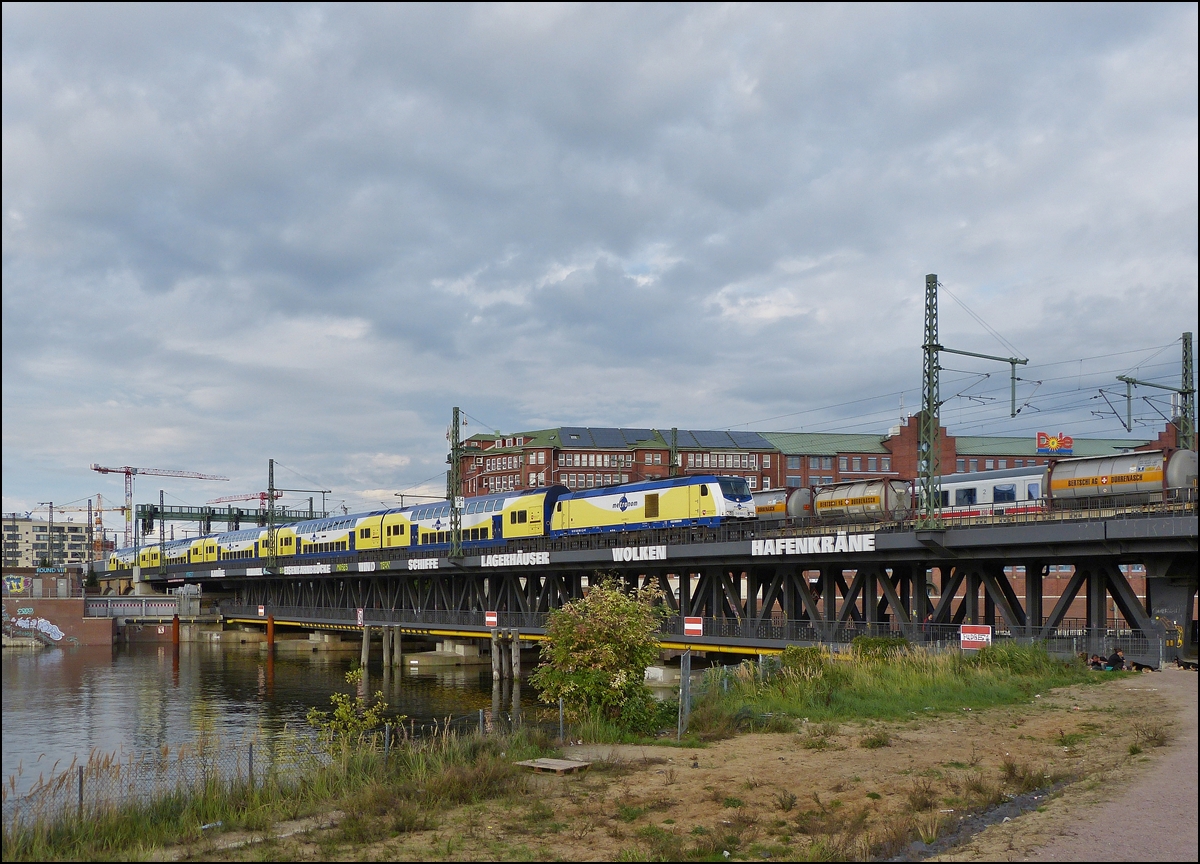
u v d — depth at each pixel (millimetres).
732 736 31781
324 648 121625
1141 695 34688
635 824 20859
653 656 35156
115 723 62219
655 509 70812
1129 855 16922
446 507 95688
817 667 41094
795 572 59156
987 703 35375
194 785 25594
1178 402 64312
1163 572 43312
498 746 29562
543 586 82750
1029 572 50062
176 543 171750
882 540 50281
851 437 169125
